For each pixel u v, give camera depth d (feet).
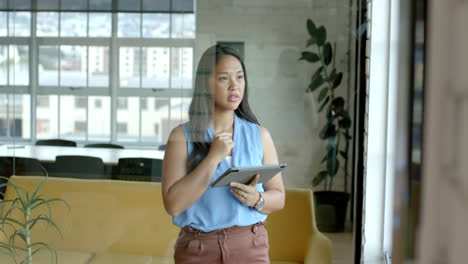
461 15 0.93
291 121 8.13
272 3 8.26
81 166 8.57
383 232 8.05
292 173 8.14
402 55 1.40
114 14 8.54
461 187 0.92
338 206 8.05
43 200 8.52
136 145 8.46
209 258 6.52
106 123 8.60
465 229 0.90
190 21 8.34
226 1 8.31
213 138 7.70
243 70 8.22
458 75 0.94
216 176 7.38
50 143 8.71
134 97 8.55
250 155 7.75
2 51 8.82
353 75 8.13
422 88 1.22
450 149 0.97
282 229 8.00
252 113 8.09
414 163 1.27
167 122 8.41
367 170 8.10
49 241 8.41
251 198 6.61
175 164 7.52
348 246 8.02
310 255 7.84
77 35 8.71
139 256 8.19
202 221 6.61
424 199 1.11
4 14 8.77
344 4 8.08
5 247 8.41
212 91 8.14
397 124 1.43
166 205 7.12
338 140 8.14
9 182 8.59
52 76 8.72
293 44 8.21
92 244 8.41
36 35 8.76
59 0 8.72
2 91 8.75
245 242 6.59
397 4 1.52
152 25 8.49
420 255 1.13
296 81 8.18
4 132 8.74
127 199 8.36
